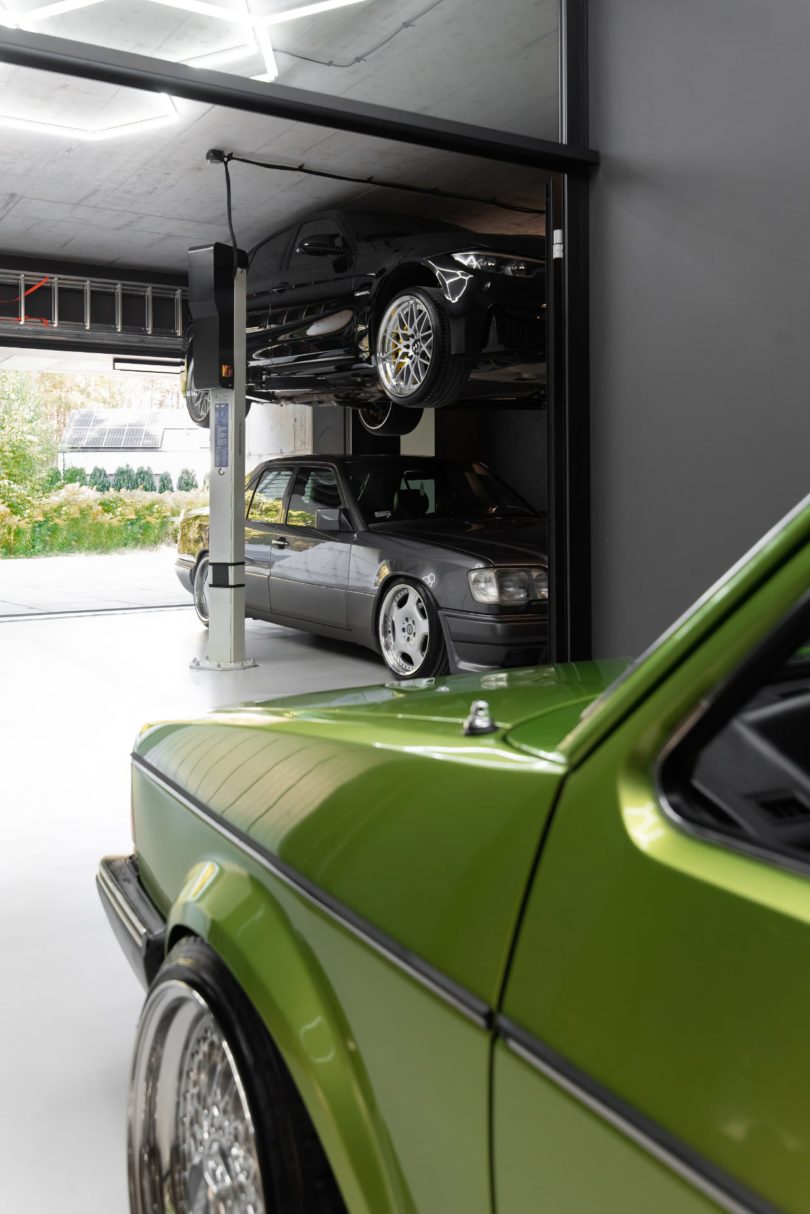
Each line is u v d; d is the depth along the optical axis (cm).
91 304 1220
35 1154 191
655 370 479
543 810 88
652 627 491
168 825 165
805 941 65
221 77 417
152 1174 148
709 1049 68
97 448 2955
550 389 514
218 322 726
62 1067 221
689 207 456
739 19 428
